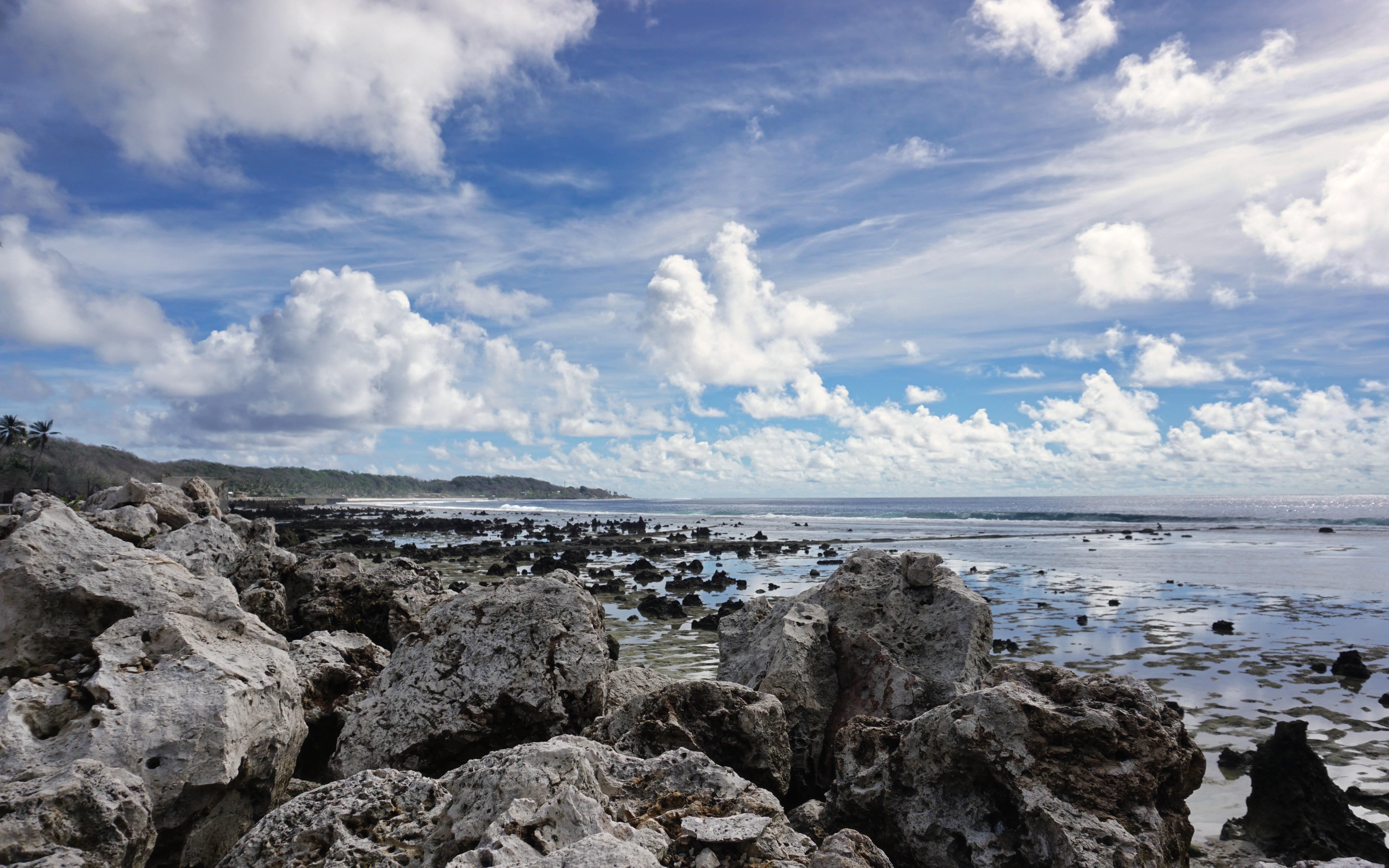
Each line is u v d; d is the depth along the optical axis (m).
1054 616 25.17
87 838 4.37
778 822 5.38
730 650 11.24
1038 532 75.38
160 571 7.13
